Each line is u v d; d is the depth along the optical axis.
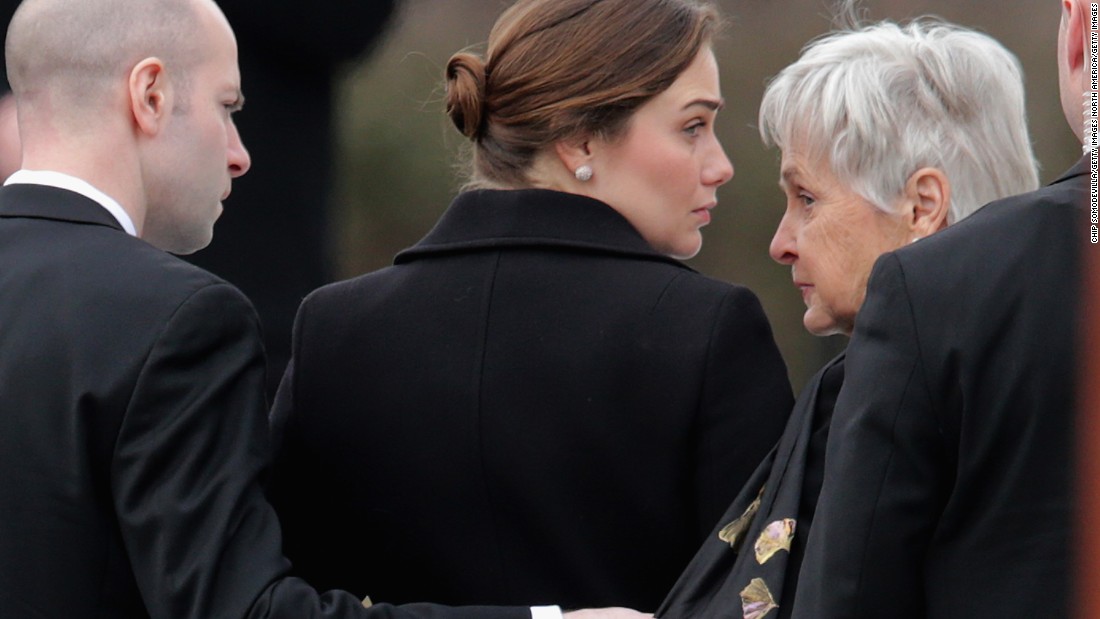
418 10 20.89
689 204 9.35
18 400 8.02
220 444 8.04
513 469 8.87
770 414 8.77
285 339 17.77
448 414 9.01
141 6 8.80
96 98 8.70
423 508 9.12
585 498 8.84
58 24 8.73
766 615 8.09
